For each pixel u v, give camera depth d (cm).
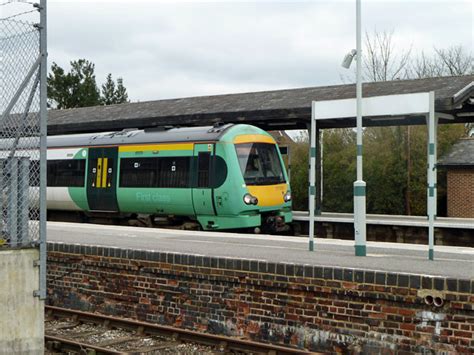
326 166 3362
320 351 920
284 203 2073
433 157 1136
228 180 1953
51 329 1120
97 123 2625
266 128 2577
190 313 1077
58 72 5816
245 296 1006
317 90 2514
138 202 2186
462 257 1145
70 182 2395
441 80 2206
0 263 784
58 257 1285
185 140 2067
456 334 801
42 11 814
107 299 1202
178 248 1244
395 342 850
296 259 1062
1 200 815
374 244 1405
